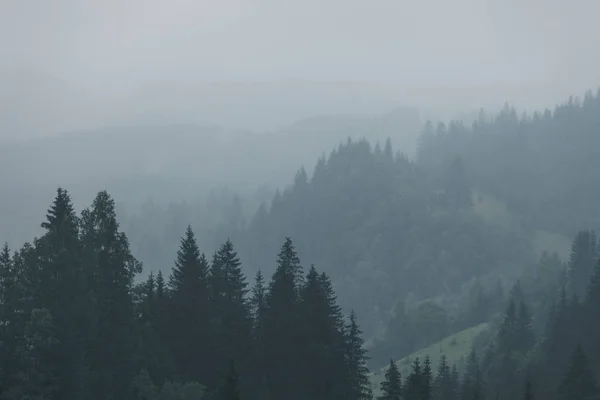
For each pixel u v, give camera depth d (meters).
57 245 52.81
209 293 65.88
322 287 70.81
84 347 51.38
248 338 65.31
